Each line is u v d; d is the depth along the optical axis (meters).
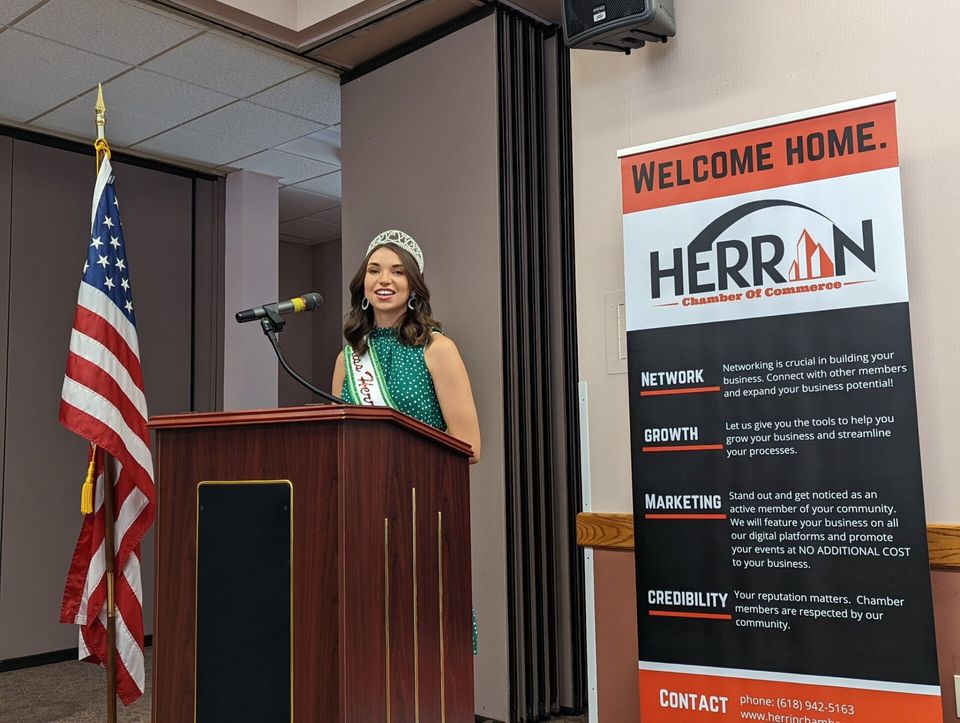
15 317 5.05
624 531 2.51
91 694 4.33
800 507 2.01
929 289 2.07
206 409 5.86
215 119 5.11
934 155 2.08
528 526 3.79
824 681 1.95
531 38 4.06
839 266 2.01
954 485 2.01
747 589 2.06
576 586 3.87
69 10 3.82
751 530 2.07
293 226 7.64
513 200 3.90
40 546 5.05
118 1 3.76
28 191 5.16
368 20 4.03
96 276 3.04
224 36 4.13
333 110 5.02
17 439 5.01
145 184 5.71
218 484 1.69
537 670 3.76
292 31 4.17
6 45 4.13
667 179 2.23
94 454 3.01
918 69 2.11
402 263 2.40
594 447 2.61
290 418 1.60
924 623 1.86
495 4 3.88
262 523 1.64
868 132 1.99
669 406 2.19
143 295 5.62
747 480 2.08
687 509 2.14
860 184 2.00
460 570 1.92
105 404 2.95
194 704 1.67
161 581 1.75
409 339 2.37
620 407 2.56
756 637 2.04
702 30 2.46
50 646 5.04
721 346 2.13
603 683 2.54
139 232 5.64
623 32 2.43
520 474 3.79
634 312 2.25
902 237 1.94
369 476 1.62
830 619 1.96
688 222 2.20
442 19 4.05
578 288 2.67
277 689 1.59
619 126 2.61
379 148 4.36
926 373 2.06
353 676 1.54
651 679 2.15
